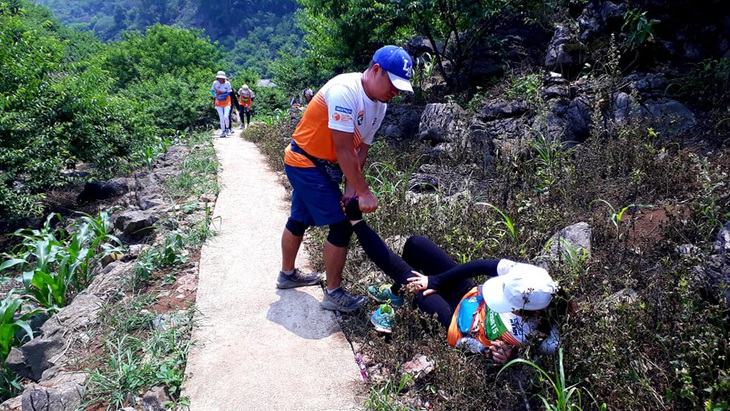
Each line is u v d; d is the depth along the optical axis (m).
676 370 2.49
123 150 10.92
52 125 9.78
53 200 10.06
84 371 3.03
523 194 4.82
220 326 3.48
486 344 2.85
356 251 4.32
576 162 5.32
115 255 4.85
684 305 2.84
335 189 3.37
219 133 13.81
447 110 7.04
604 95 5.97
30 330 3.56
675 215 3.91
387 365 3.05
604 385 2.57
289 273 3.91
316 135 3.24
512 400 2.71
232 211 5.70
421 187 5.93
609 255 3.88
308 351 3.23
